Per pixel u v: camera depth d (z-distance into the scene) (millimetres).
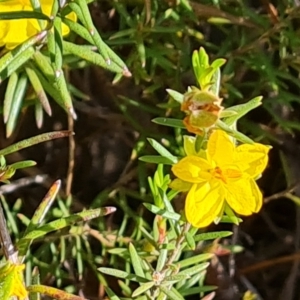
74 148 292
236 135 153
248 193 153
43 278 257
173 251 187
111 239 259
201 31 279
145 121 275
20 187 293
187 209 155
